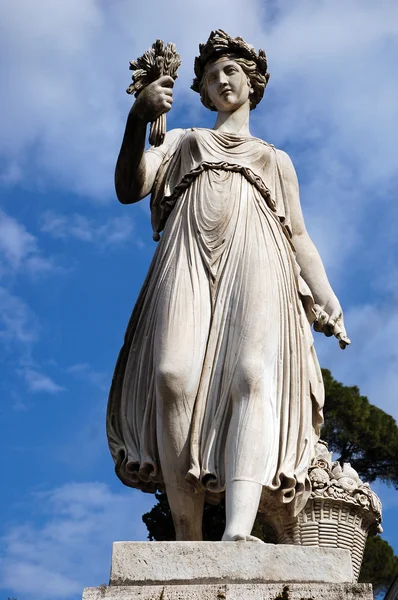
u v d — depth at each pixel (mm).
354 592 4043
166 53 5293
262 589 4047
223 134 5488
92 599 4055
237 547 4223
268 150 5477
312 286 5496
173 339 4844
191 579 4152
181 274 5008
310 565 4211
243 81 5664
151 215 5484
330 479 5066
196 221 5129
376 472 12258
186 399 4773
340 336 5414
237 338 4840
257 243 5086
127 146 5242
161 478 4883
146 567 4184
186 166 5426
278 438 4809
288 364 4953
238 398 4727
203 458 4707
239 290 4934
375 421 12383
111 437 5051
